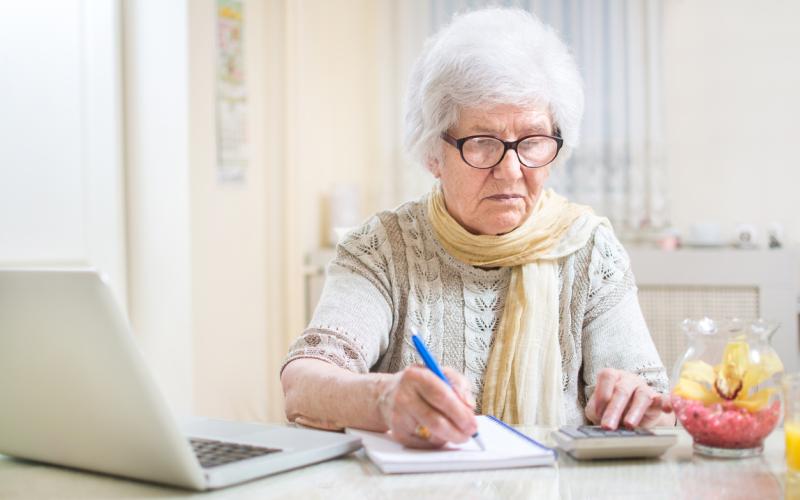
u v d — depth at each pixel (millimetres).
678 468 982
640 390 1164
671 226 3682
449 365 1524
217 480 901
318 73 3693
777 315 3246
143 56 2891
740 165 3652
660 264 3297
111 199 2852
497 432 1110
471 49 1436
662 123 3627
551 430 1189
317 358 1352
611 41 3621
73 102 2805
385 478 944
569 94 1483
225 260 3051
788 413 905
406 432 1029
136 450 910
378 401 1102
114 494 906
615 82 3621
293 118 3350
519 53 1434
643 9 3613
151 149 2893
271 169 3297
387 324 1529
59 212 2785
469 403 1065
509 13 1530
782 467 986
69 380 917
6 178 2688
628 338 1511
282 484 923
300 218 3383
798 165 3617
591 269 1556
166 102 2879
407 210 1636
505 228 1506
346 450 1044
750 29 3635
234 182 3098
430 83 1467
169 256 2891
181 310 2885
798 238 3613
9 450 1065
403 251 1576
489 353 1525
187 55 2854
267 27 3270
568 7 3656
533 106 1447
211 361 2979
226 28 3045
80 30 2814
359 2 3832
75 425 953
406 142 1578
